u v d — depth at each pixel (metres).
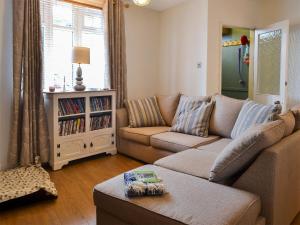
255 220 1.52
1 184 2.50
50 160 3.26
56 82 3.62
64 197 2.48
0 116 3.05
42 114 3.19
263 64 5.00
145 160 3.35
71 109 3.34
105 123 3.72
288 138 1.92
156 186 1.56
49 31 3.54
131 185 1.58
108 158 3.65
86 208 2.27
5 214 2.18
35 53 3.12
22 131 3.06
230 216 1.32
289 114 2.15
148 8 4.67
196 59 4.36
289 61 4.77
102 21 4.05
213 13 4.20
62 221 2.07
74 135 3.35
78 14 3.81
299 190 2.12
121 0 4.03
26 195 2.31
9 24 3.04
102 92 3.61
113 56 3.96
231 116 2.98
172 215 1.35
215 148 2.57
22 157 3.06
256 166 1.65
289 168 1.83
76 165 3.36
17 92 3.00
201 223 1.27
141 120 3.68
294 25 4.66
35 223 2.05
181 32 4.57
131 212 1.49
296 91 4.73
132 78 4.60
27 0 3.00
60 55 3.67
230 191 1.60
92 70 4.05
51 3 3.52
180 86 4.68
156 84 5.04
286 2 4.71
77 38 3.83
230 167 1.69
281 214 1.76
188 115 3.28
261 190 1.64
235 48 6.06
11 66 3.09
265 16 5.00
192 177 1.82
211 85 4.29
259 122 2.47
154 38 4.88
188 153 2.38
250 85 5.33
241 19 4.66
